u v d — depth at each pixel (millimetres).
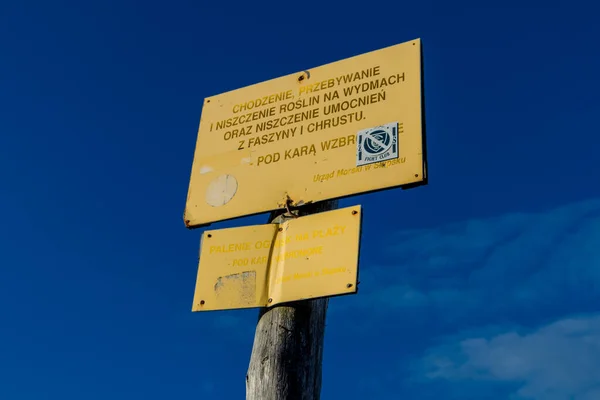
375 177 4062
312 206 4180
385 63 4434
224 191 4488
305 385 3705
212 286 4090
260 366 3729
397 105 4242
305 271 3861
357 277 3699
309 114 4480
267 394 3631
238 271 4062
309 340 3818
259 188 4375
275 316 3836
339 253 3818
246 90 4828
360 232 3830
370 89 4379
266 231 4121
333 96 4469
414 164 4008
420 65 4340
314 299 3830
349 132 4281
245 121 4695
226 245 4188
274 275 3967
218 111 4852
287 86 4676
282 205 4234
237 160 4559
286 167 4355
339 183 4141
